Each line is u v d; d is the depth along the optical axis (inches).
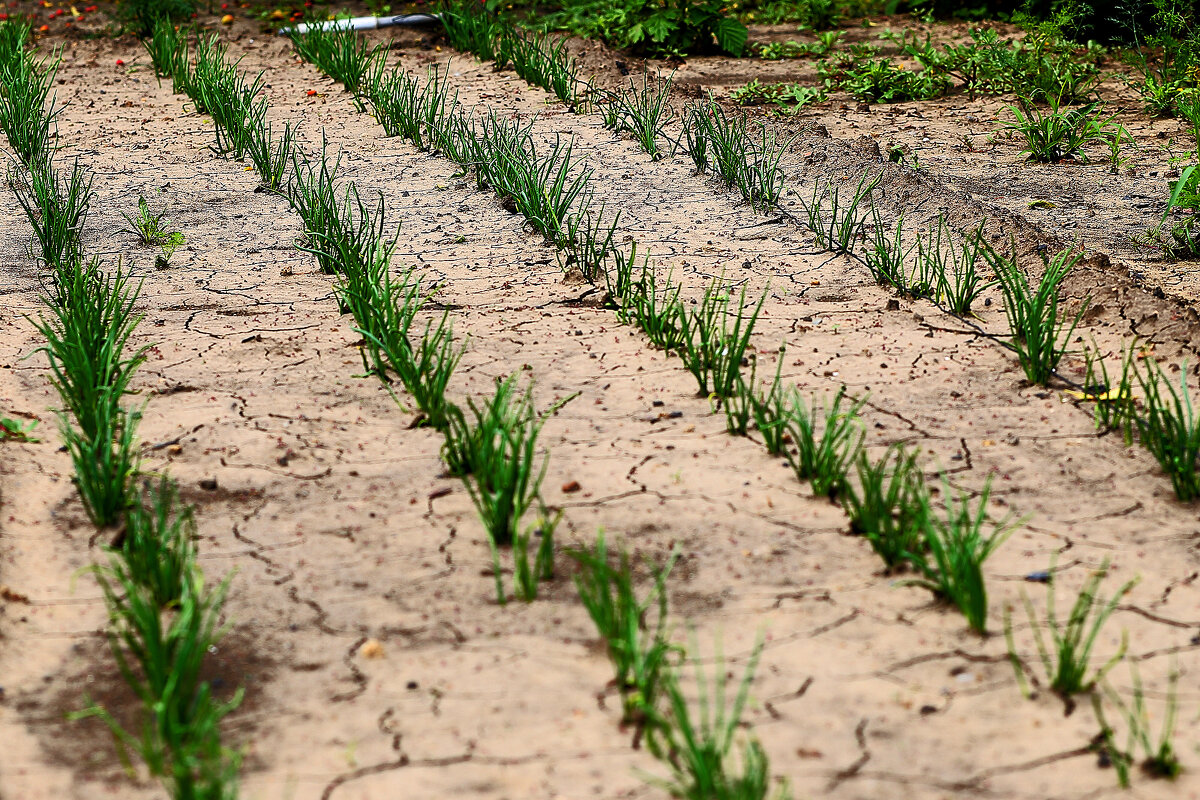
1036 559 130.4
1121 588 124.4
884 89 379.9
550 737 105.3
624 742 104.6
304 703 110.4
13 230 264.8
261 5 524.1
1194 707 106.7
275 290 227.8
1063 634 117.3
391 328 182.9
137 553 127.9
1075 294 208.1
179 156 326.3
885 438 159.6
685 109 354.9
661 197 282.5
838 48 445.1
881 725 105.7
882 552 128.6
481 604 125.3
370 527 140.5
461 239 254.4
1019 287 189.9
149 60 447.5
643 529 138.8
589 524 140.2
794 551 133.3
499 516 135.5
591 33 462.0
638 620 118.8
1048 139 304.3
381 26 482.3
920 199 266.1
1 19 499.5
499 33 443.8
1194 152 304.2
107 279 218.4
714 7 444.1
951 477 148.7
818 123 345.4
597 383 180.7
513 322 207.5
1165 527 135.9
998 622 119.5
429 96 387.2
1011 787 98.0
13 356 194.5
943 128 340.2
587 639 119.1
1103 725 100.7
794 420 151.0
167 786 98.6
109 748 104.7
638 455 156.9
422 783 100.1
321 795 99.1
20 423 167.9
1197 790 97.0
